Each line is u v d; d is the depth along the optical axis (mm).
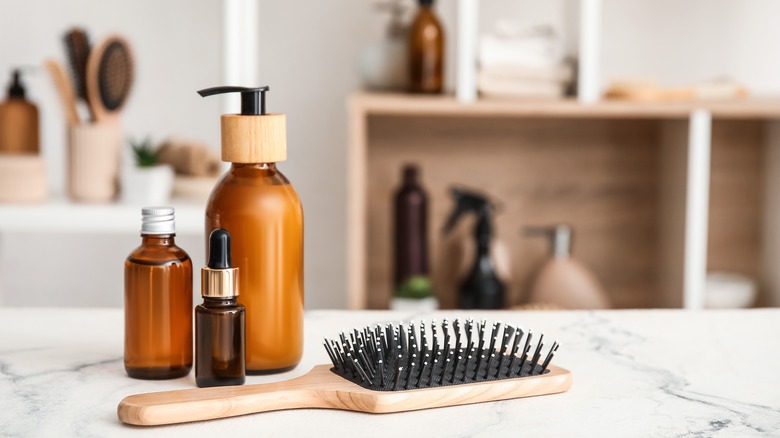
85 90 1773
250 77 1725
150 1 2158
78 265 2258
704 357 805
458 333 692
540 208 2119
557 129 2098
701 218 1823
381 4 1935
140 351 725
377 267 2117
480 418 640
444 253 2113
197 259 2172
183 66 2176
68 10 2154
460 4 1764
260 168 736
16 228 1698
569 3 1928
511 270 2125
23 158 1743
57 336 862
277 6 2137
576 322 939
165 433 609
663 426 627
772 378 743
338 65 2154
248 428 617
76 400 675
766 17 2145
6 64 2162
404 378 674
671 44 2150
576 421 635
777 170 2023
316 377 688
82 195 1773
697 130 1799
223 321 690
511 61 1810
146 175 1745
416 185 1978
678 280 1907
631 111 1784
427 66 1822
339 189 2195
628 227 2121
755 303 2113
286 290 735
